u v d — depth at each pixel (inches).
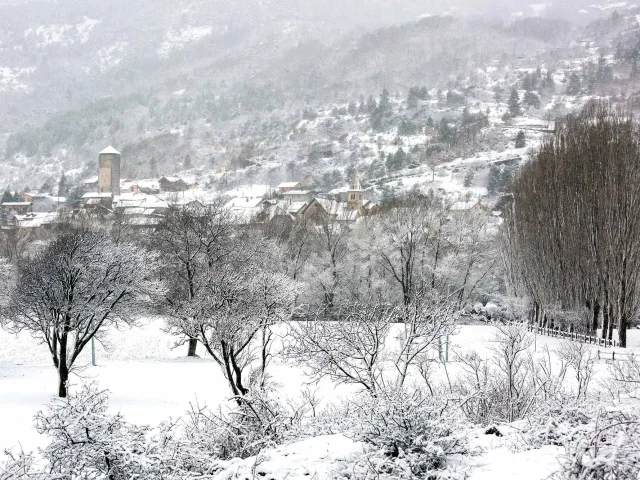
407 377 855.1
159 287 1513.3
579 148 2018.9
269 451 426.9
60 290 1267.2
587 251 1909.4
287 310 1109.7
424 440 385.4
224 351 974.4
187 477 373.1
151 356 1886.1
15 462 381.1
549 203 2081.7
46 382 1449.3
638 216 1721.2
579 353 826.2
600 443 328.8
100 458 378.6
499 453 396.8
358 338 646.5
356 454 374.9
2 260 2063.2
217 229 1943.9
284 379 1246.9
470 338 1686.8
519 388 657.6
